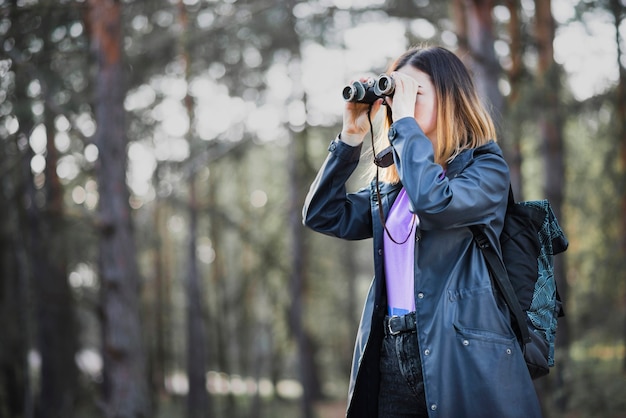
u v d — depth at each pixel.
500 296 2.01
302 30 13.27
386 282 2.23
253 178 21.67
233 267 24.64
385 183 2.31
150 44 11.82
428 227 2.00
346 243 23.12
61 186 12.50
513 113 8.31
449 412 1.93
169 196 15.38
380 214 2.21
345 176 2.41
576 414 9.79
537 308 2.05
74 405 15.15
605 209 14.42
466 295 1.99
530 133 11.73
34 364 21.33
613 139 13.42
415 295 2.03
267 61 13.81
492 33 7.28
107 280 8.90
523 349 2.02
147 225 17.92
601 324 13.04
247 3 11.66
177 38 11.74
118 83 9.04
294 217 15.97
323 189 2.40
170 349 24.62
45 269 13.61
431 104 2.15
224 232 22.39
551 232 2.15
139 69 12.35
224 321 21.80
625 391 9.62
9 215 13.80
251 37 13.55
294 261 16.34
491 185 2.02
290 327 18.58
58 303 14.07
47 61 9.73
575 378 10.04
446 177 2.07
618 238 13.98
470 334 1.95
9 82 9.50
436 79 2.16
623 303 13.28
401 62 2.24
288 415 21.11
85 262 13.52
